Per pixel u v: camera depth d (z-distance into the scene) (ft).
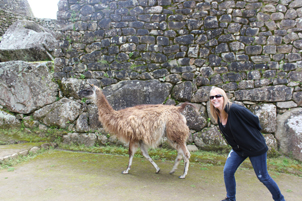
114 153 14.64
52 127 16.56
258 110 14.78
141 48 15.99
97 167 11.73
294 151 13.48
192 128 15.38
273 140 14.39
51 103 16.62
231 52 15.19
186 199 8.14
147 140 10.62
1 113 16.89
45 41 18.56
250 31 15.01
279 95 14.64
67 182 9.29
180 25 15.67
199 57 15.60
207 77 15.47
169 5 15.76
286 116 14.43
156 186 9.39
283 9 14.74
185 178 10.58
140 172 11.27
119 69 16.20
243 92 14.97
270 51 14.89
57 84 16.79
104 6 16.22
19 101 16.83
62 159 12.91
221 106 7.11
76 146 15.71
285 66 14.76
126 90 15.96
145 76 15.98
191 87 15.47
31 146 14.16
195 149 15.03
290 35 14.73
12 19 30.71
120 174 10.76
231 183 7.32
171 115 10.73
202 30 15.46
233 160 7.38
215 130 14.93
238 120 6.63
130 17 16.01
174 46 15.74
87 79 16.40
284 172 11.94
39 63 16.61
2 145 14.26
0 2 37.88
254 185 9.95
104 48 16.33
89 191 8.41
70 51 16.57
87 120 16.17
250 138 6.65
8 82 16.87
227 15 15.12
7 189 8.30
